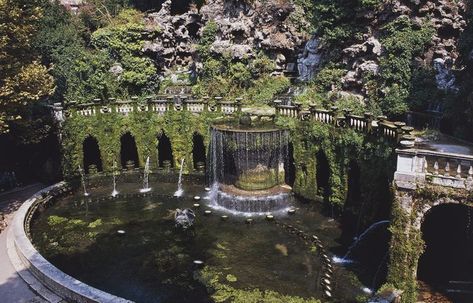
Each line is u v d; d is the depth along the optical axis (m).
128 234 26.45
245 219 28.44
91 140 38.09
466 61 27.48
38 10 30.16
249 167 30.98
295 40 44.25
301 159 30.31
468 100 26.06
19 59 29.59
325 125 28.36
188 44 52.28
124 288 20.38
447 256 21.62
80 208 30.97
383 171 23.39
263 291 19.97
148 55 48.69
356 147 25.75
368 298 19.23
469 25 27.42
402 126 21.70
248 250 24.09
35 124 32.34
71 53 45.06
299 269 21.97
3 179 33.31
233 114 34.22
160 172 36.59
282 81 42.91
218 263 22.67
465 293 18.89
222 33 46.16
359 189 26.92
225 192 31.20
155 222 28.25
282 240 25.28
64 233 26.64
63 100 43.06
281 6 43.94
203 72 46.41
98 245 24.97
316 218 28.52
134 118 36.25
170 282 20.86
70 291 18.03
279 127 31.27
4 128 29.33
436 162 17.55
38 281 19.94
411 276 18.36
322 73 38.03
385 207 24.11
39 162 35.81
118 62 47.56
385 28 33.53
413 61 32.19
